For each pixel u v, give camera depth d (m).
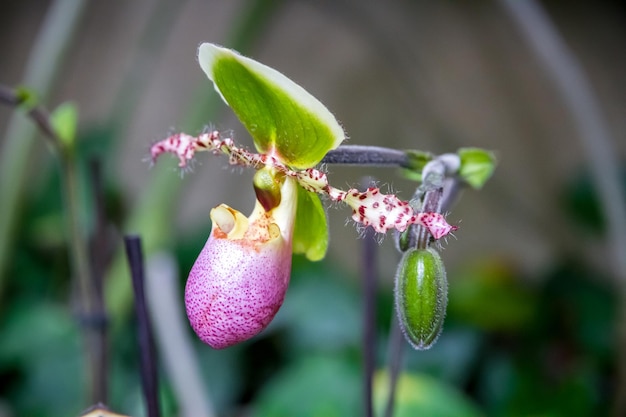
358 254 0.78
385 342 0.60
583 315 0.67
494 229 0.81
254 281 0.33
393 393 0.37
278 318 0.62
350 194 0.33
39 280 0.66
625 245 0.53
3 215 0.54
